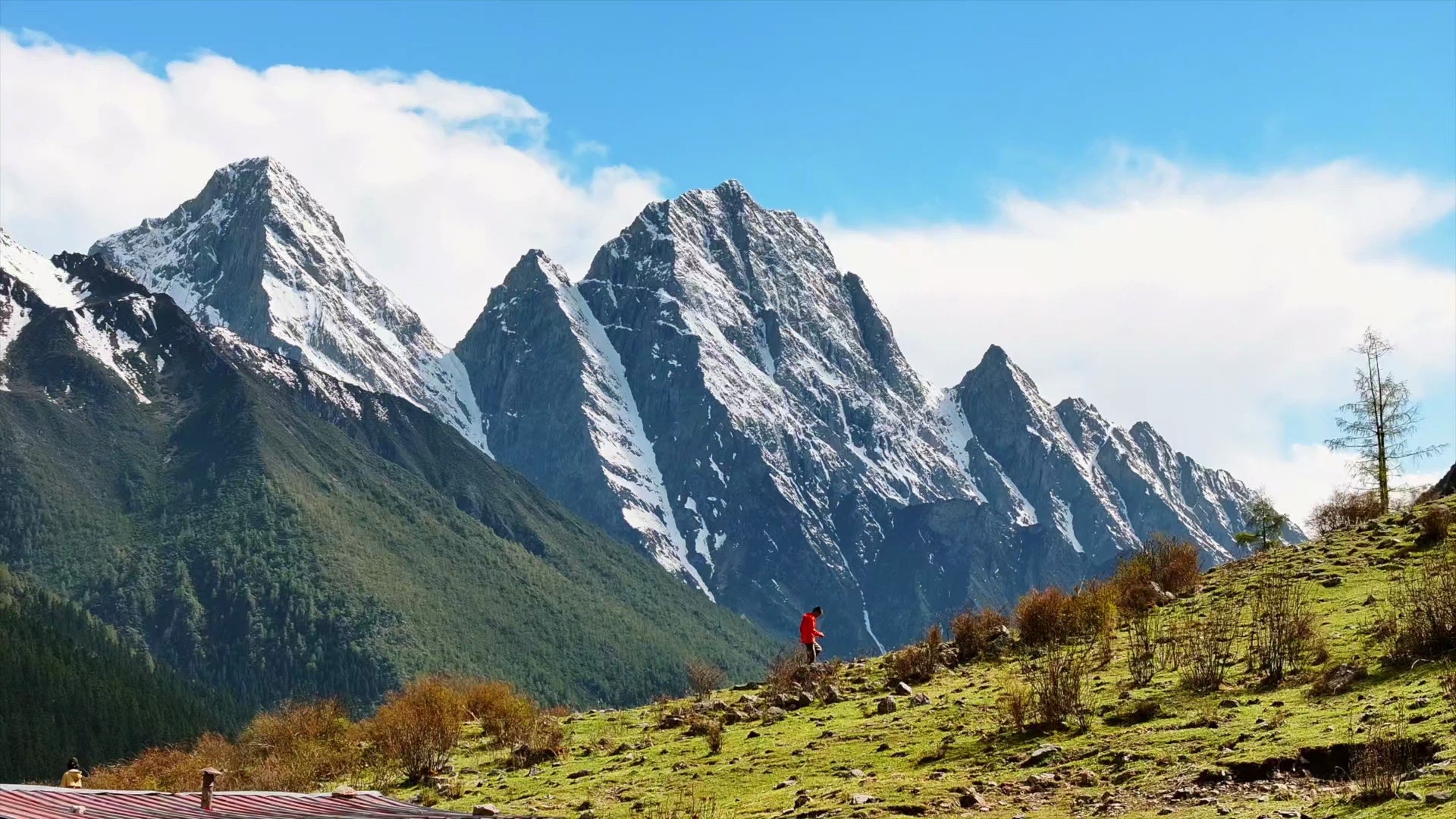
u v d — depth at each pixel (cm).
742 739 3591
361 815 2072
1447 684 2714
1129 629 4331
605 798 3092
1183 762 2603
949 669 4388
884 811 2562
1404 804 2069
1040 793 2591
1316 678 3105
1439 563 4334
